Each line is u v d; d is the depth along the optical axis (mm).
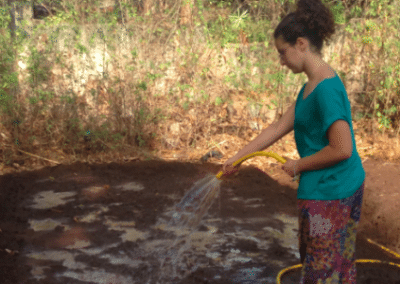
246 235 4453
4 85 6098
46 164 6383
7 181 5695
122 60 6930
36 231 4438
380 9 7324
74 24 6750
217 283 3557
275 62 7293
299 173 2611
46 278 3555
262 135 3016
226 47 6844
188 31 7082
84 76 7055
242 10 7465
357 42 7633
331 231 2537
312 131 2574
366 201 5191
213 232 4500
